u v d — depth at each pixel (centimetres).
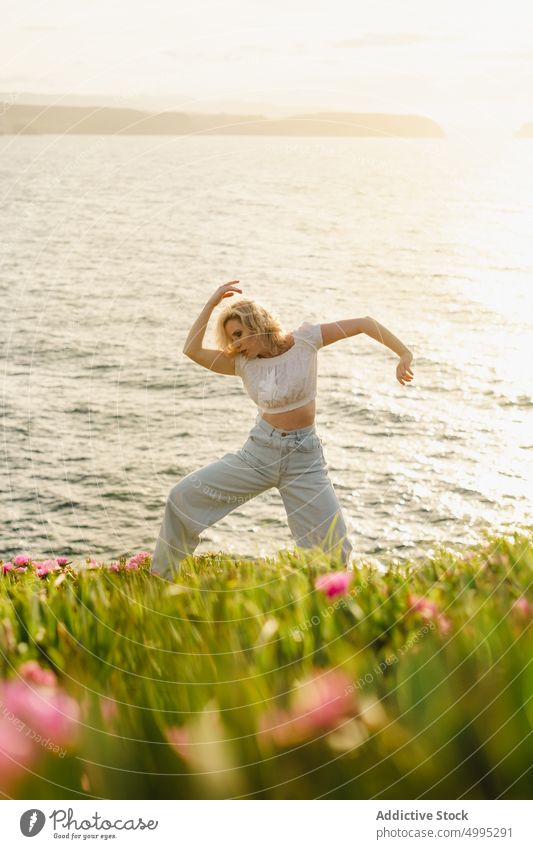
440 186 4428
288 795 130
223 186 4234
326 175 4769
